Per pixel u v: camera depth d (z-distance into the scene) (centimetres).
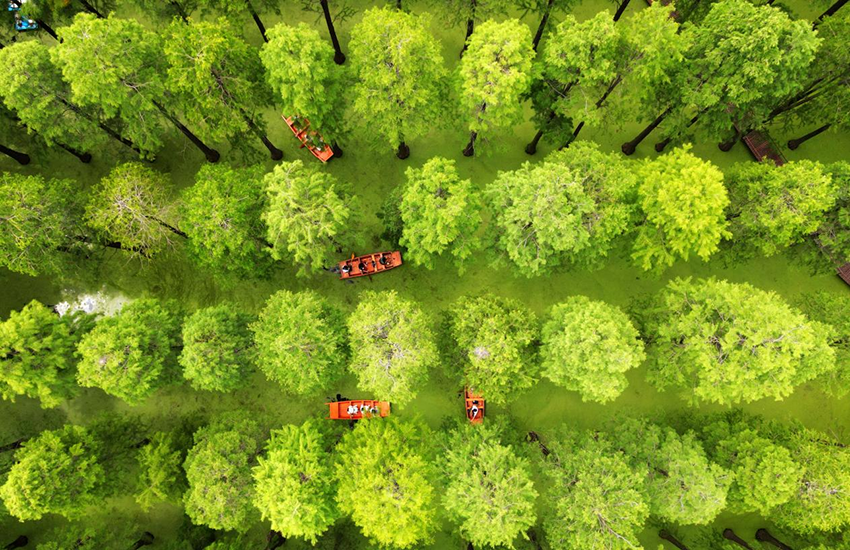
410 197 3139
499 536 2905
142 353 3181
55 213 3512
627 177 3198
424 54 3244
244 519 3456
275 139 4403
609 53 3250
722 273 4184
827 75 3534
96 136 3725
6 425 4138
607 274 4200
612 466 3080
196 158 4388
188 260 4144
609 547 2911
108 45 3123
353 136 4350
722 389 3097
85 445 3478
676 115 3588
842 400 4075
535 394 4056
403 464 3062
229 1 3703
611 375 2898
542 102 3619
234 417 3659
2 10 4041
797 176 3259
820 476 3195
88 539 3578
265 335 3191
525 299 4188
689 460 3069
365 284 4200
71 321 3481
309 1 4419
